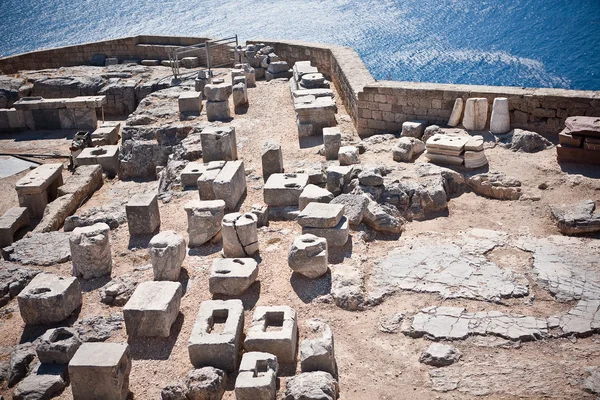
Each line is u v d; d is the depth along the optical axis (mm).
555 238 13359
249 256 13492
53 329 11117
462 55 59094
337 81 25812
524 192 15234
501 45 61281
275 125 21797
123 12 84812
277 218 15320
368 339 10922
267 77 27781
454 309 11312
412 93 19344
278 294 12211
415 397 9594
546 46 59781
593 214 13633
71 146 24344
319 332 11086
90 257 13273
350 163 16938
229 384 10164
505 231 13898
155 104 25547
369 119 20422
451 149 16344
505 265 12531
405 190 15141
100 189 20969
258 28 73250
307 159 18469
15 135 28578
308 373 9711
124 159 22062
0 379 10773
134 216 15023
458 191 15875
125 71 33969
